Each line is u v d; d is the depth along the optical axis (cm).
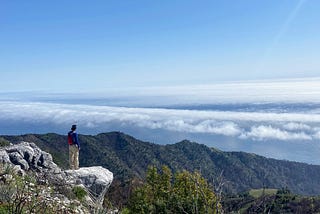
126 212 1838
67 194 1382
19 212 712
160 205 1947
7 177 1176
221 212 529
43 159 1864
